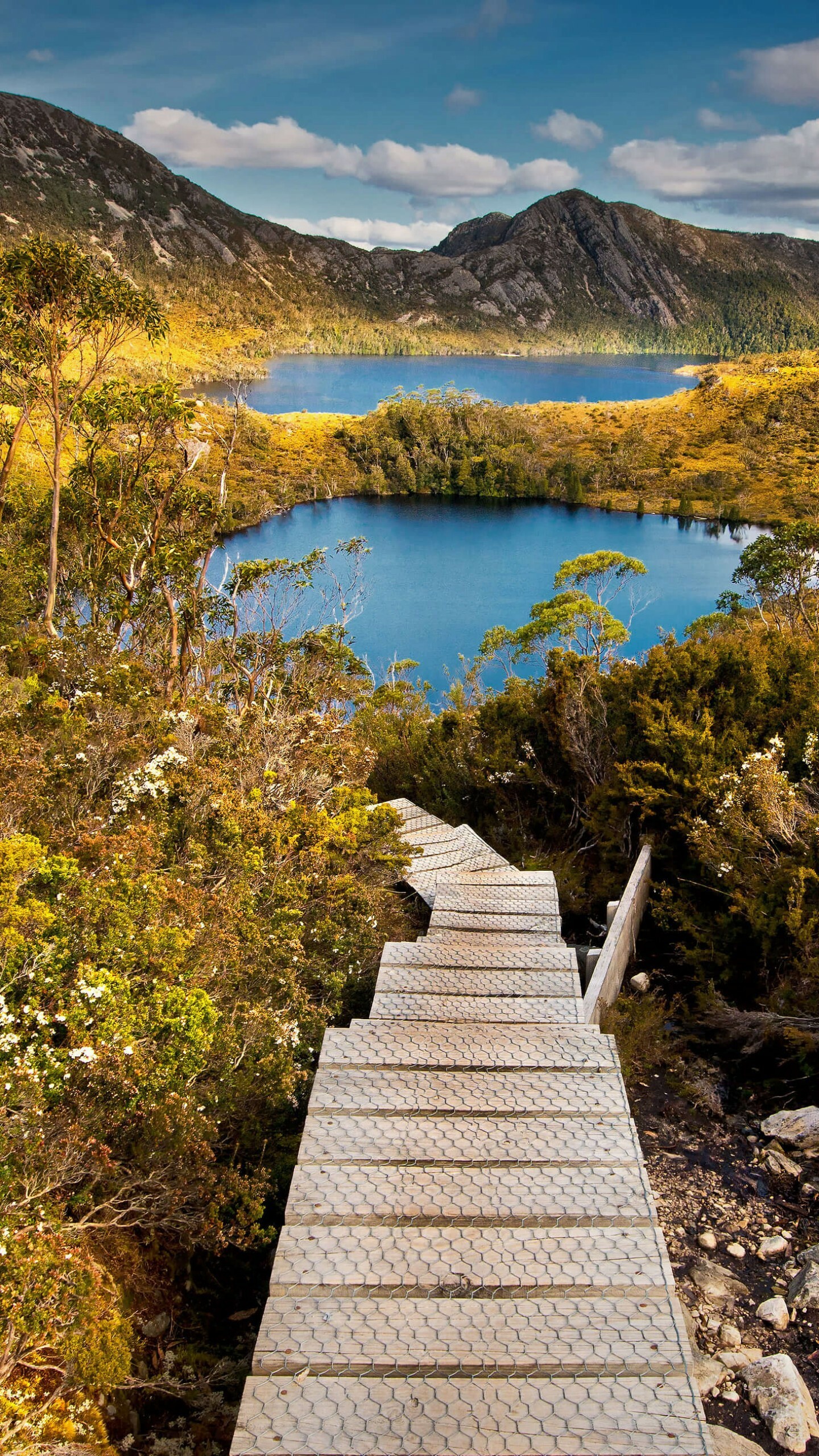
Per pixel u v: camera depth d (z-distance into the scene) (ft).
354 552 86.07
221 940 16.63
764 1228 14.49
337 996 20.54
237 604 65.62
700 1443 8.64
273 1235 13.00
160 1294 13.39
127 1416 11.53
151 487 74.74
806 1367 11.69
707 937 22.49
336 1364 9.56
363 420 534.78
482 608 299.38
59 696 32.37
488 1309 10.34
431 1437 8.73
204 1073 15.21
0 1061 11.92
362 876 25.32
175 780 23.00
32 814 20.71
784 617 91.86
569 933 26.86
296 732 29.45
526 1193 12.08
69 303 69.15
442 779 37.52
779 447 494.18
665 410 576.61
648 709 29.37
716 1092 18.49
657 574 323.57
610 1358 9.62
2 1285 9.39
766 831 22.82
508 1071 15.08
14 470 93.81
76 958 14.47
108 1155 11.66
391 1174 12.49
